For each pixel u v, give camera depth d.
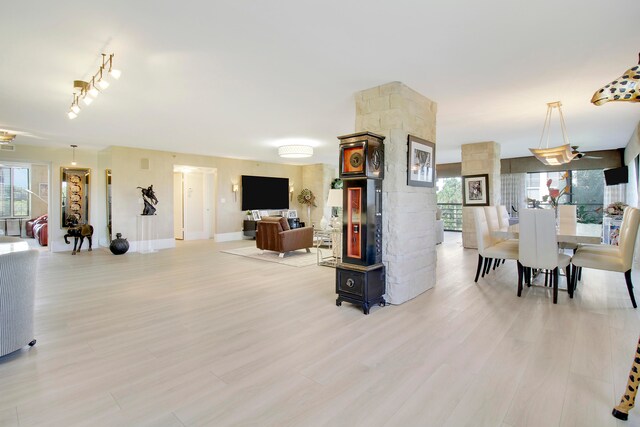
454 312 3.18
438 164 10.97
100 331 2.75
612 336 2.60
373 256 3.30
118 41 2.54
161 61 2.90
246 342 2.54
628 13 2.17
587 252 3.84
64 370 2.12
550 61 2.93
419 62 2.95
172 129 5.56
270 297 3.73
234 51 2.73
